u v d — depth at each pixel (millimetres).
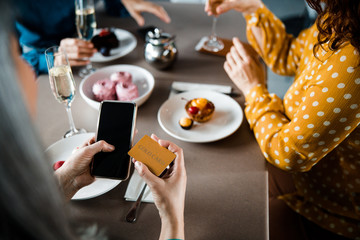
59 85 842
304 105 763
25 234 281
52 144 901
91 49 1212
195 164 851
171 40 1181
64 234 310
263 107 950
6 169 251
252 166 847
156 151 698
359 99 681
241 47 1097
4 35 256
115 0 1599
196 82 1182
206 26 1547
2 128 245
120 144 722
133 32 1489
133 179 788
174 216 625
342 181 948
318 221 1033
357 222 979
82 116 1028
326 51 765
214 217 710
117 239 663
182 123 961
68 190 699
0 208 261
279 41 1221
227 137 947
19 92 260
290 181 1229
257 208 730
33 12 1449
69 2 1532
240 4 1195
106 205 739
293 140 791
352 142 838
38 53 1265
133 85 1039
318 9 752
